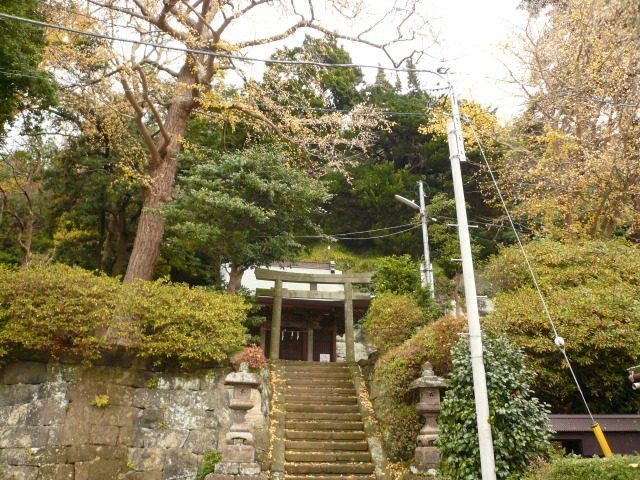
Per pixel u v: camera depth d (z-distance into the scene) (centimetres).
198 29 1303
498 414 561
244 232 1164
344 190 2170
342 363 1337
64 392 877
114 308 895
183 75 1353
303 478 875
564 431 699
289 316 1742
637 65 1219
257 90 1303
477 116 1398
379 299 1209
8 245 1777
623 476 405
